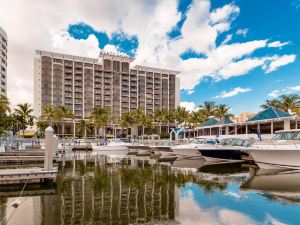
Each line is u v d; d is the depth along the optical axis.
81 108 102.44
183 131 60.47
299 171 20.05
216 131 45.62
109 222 9.77
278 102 55.56
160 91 119.69
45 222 9.77
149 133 104.75
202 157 31.41
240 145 28.80
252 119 34.56
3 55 87.75
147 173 21.42
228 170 22.94
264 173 20.27
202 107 75.75
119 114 108.25
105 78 108.31
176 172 21.94
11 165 26.86
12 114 68.25
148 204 12.00
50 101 96.69
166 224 9.59
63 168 24.95
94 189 15.12
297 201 12.38
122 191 14.62
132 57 113.25
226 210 11.16
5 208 11.46
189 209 11.30
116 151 50.88
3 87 87.81
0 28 85.25
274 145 21.47
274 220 9.96
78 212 10.87
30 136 79.56
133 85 113.50
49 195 13.70
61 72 99.88
